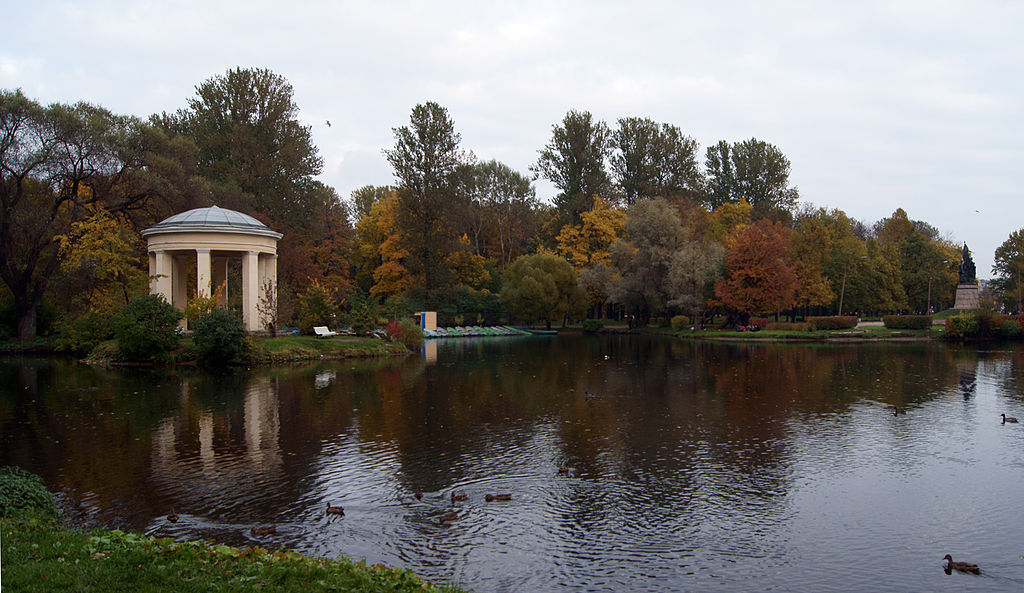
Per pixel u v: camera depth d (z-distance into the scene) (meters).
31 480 11.55
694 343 54.94
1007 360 39.34
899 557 10.70
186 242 37.31
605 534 11.51
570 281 72.81
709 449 17.17
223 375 31.20
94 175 39.81
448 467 15.38
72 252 37.50
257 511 12.39
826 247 70.69
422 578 9.70
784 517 12.39
